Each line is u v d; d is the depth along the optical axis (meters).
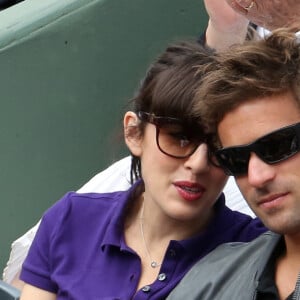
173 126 7.38
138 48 13.45
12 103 13.39
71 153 13.62
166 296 7.68
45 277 8.51
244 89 5.80
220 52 6.83
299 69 5.78
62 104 13.40
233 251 7.14
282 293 6.16
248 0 8.99
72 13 13.07
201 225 7.98
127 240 8.17
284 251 6.41
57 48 13.17
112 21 13.24
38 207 13.77
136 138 8.03
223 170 6.84
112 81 13.46
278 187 5.79
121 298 7.77
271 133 5.74
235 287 6.59
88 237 8.40
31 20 13.13
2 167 13.61
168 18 13.46
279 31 6.14
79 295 7.95
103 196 8.73
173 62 7.64
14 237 13.82
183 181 7.50
